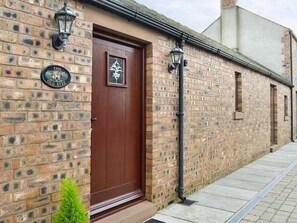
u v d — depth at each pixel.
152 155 4.42
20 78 2.61
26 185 2.66
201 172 5.85
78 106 3.16
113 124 4.01
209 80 6.18
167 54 4.77
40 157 2.78
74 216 2.44
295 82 16.97
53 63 2.90
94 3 3.33
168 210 4.56
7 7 2.53
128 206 4.16
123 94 4.19
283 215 4.43
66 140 3.03
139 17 3.96
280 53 14.85
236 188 5.93
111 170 3.98
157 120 4.52
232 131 7.48
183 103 5.13
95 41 3.75
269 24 15.07
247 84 8.74
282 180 6.71
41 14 2.79
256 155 9.53
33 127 2.72
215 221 4.12
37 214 2.75
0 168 2.46
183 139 5.16
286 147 12.91
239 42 15.67
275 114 12.57
